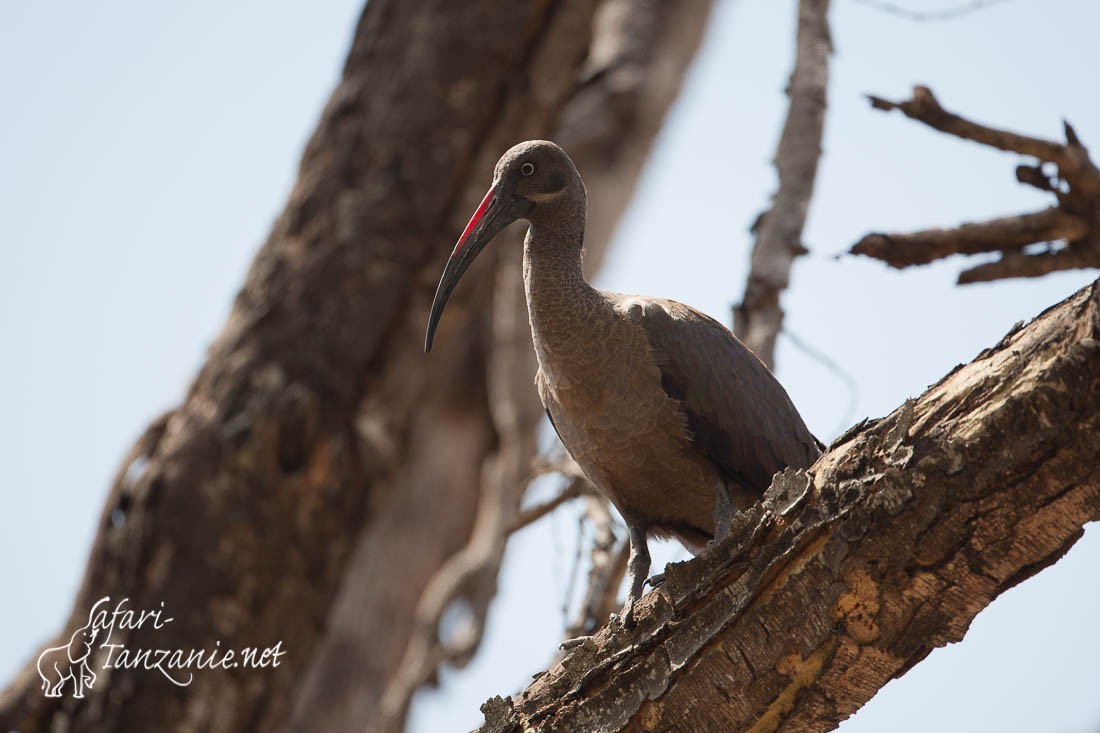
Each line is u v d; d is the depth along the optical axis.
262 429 15.29
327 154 16.92
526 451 16.36
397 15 17.53
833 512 6.50
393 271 16.38
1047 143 9.64
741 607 6.71
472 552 15.80
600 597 10.58
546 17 17.70
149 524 14.84
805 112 11.41
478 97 17.20
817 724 6.86
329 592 15.77
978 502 6.12
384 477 16.28
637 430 9.41
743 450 9.59
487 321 17.84
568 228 9.75
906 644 6.55
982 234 9.98
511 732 7.47
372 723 16.84
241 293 16.44
